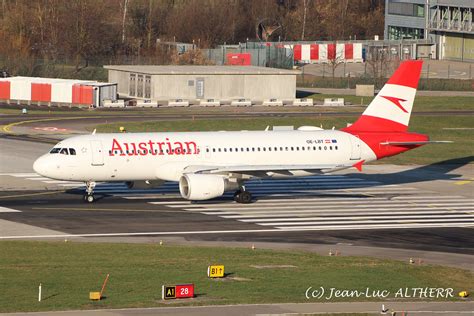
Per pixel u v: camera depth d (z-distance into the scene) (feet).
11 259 531.50
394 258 568.82
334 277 499.92
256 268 517.55
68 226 646.33
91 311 409.49
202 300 434.30
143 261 531.91
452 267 543.39
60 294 443.32
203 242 605.73
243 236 629.10
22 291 449.89
